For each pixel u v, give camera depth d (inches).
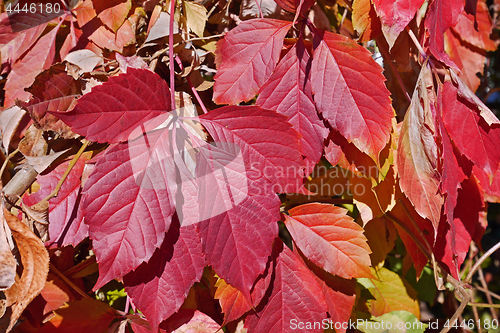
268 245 22.8
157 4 26.3
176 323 24.5
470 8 31.7
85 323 24.4
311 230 25.0
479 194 27.8
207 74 27.5
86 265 25.9
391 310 29.3
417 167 24.8
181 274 23.3
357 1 25.3
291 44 24.7
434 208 24.7
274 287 24.5
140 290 23.2
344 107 24.3
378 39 27.0
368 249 24.8
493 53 52.9
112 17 25.9
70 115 21.5
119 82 21.9
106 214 22.0
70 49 26.2
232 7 27.7
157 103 22.5
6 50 26.2
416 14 26.8
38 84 24.1
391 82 28.5
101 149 25.1
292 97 24.6
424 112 24.9
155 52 26.3
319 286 24.7
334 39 24.3
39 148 25.8
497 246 27.2
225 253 22.6
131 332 25.5
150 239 22.3
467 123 25.5
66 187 24.5
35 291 23.3
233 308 24.2
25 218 24.8
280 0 24.4
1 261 23.5
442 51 26.1
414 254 28.5
